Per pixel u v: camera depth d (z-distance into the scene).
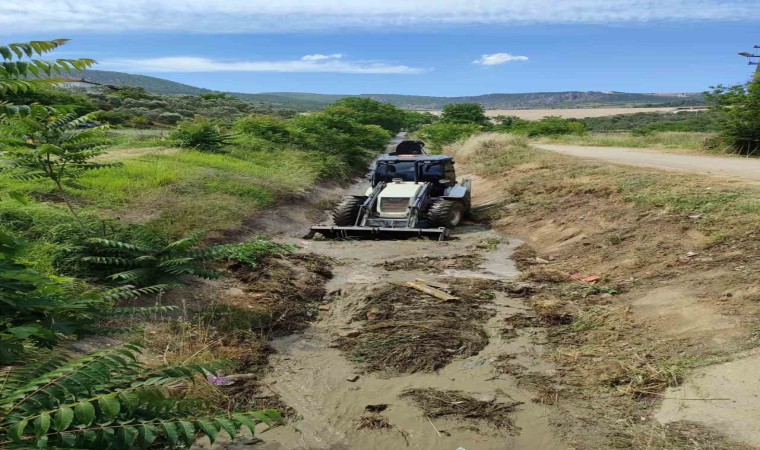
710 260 6.96
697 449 3.78
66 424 2.38
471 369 5.27
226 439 4.02
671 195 9.88
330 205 15.36
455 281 8.02
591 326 6.09
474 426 4.28
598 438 4.04
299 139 23.50
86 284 5.84
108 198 10.02
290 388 4.90
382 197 12.03
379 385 4.98
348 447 4.03
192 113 57.12
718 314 5.54
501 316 6.62
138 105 55.22
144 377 3.26
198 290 6.88
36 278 3.73
